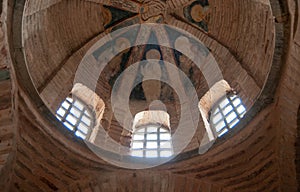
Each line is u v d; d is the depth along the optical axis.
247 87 13.28
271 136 11.23
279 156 10.96
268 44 12.34
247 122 11.75
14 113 10.59
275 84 11.51
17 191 10.83
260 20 13.00
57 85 13.68
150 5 17.27
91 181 11.84
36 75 12.67
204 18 16.61
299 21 11.05
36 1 12.44
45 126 11.52
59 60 14.41
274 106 11.30
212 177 11.79
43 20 13.45
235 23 15.01
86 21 16.45
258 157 11.38
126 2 17.12
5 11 10.37
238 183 11.48
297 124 10.82
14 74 10.80
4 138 10.48
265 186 11.06
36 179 11.20
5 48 10.46
